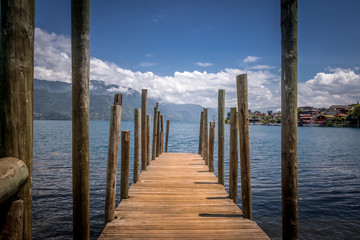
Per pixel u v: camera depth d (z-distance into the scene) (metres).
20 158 1.94
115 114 3.77
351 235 6.11
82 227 2.75
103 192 9.72
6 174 1.54
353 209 7.85
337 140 47.34
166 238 3.37
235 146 5.04
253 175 13.05
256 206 8.05
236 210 4.46
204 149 9.62
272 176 12.79
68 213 7.60
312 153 25.88
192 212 4.35
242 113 4.06
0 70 1.90
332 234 6.16
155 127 10.21
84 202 2.75
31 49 2.03
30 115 2.02
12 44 1.91
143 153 7.84
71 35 2.70
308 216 7.28
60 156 20.31
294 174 2.89
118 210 4.39
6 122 1.90
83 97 2.70
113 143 3.79
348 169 15.71
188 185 6.11
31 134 2.03
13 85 1.91
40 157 19.64
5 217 1.71
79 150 2.71
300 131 92.12
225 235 3.48
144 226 3.73
